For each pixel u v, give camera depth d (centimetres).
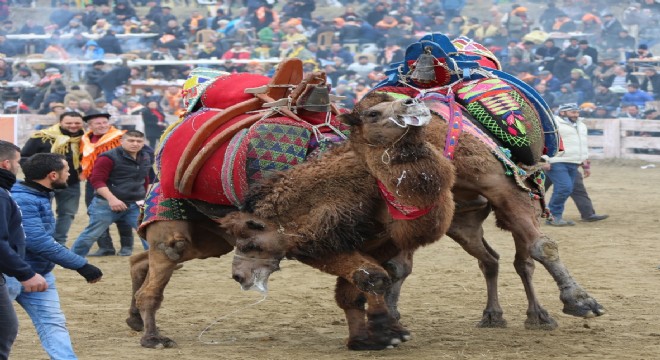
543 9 5819
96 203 1873
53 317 1016
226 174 1095
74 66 4594
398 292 1232
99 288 1608
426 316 1348
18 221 903
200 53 4794
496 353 1095
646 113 4150
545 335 1203
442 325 1283
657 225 2362
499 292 1519
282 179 1054
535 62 4534
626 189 3158
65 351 1011
